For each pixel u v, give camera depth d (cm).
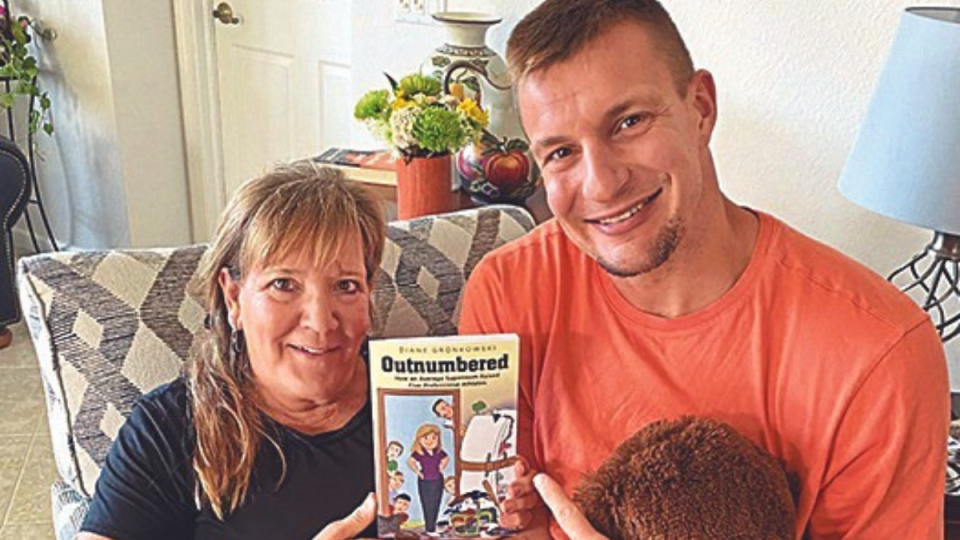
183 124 334
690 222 95
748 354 100
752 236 101
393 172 207
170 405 120
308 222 113
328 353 117
